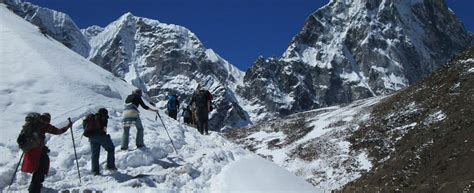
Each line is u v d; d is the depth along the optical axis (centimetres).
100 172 1438
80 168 1451
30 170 1159
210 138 2002
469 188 3466
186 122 2452
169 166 1544
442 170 4316
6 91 1789
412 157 5219
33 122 1192
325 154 8081
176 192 1321
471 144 4434
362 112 10156
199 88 2175
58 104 1814
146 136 1714
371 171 6234
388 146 7081
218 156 1606
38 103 1778
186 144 1797
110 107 1955
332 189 6456
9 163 1387
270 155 9438
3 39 2191
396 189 4484
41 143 1189
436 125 6053
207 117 2139
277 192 1416
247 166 1564
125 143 1588
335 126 9900
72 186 1322
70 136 1619
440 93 7619
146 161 1539
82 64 2338
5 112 1672
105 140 1429
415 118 7575
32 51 2119
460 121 5341
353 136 8531
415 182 4453
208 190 1392
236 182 1430
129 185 1341
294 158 8600
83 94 1955
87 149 1555
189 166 1464
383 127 8075
